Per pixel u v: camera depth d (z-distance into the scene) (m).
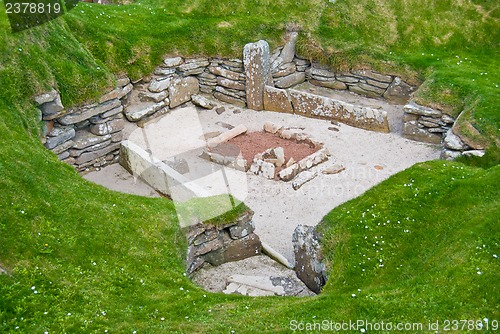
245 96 16.61
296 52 17.28
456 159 13.02
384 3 17.67
